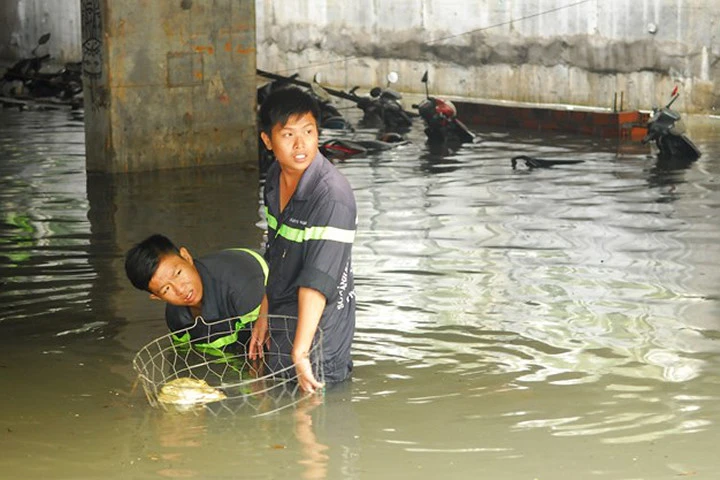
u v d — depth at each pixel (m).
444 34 21.81
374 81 23.42
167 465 4.54
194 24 14.07
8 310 7.01
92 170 13.87
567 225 9.67
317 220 5.31
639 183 12.00
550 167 13.38
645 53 18.56
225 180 13.07
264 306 5.87
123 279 7.84
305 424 4.98
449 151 15.09
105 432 4.93
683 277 7.70
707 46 17.83
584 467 4.48
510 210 10.44
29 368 5.87
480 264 8.16
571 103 19.78
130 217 10.55
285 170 5.42
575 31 19.50
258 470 4.47
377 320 6.68
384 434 4.85
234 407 5.21
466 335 6.36
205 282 6.12
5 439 4.86
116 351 6.15
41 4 29.05
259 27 25.34
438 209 10.53
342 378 5.58
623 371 5.70
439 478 4.38
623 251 8.57
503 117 18.41
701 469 4.45
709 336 6.29
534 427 4.93
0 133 17.77
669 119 13.92
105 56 13.41
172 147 14.16
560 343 6.20
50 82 23.66
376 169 13.38
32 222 10.29
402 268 8.05
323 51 24.22
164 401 5.27
